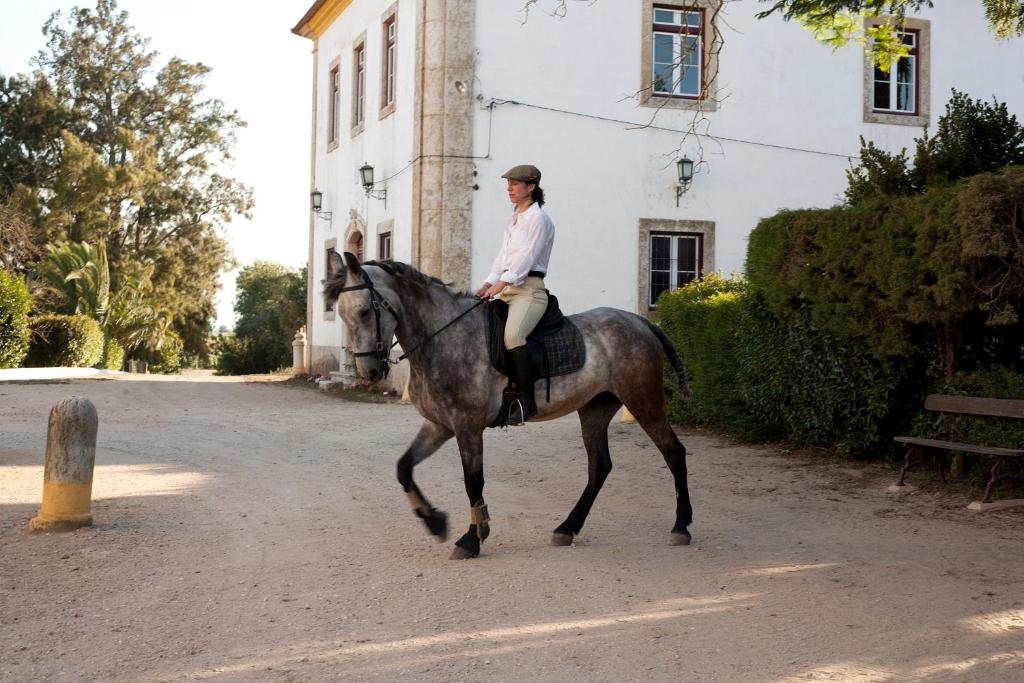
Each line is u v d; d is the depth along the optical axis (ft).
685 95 62.69
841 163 65.21
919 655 14.94
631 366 22.93
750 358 37.11
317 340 87.30
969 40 67.15
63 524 23.61
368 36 73.26
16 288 90.12
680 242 63.67
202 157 164.35
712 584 19.12
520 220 21.80
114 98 160.15
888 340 30.07
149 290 153.07
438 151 59.52
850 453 33.73
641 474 32.45
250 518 25.66
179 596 18.44
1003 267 26.58
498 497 28.91
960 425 29.04
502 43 59.88
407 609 17.54
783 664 14.61
